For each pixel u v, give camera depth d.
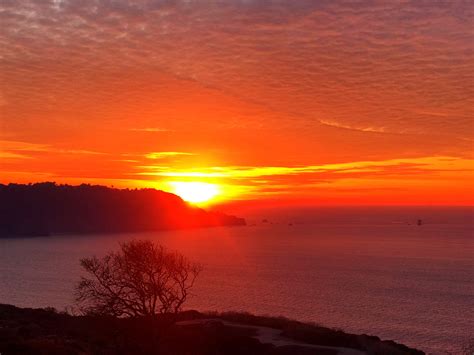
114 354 22.52
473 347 47.22
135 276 24.39
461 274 164.12
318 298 117.75
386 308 104.75
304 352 27.36
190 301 111.44
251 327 34.66
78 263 196.12
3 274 166.25
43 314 33.41
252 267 187.12
